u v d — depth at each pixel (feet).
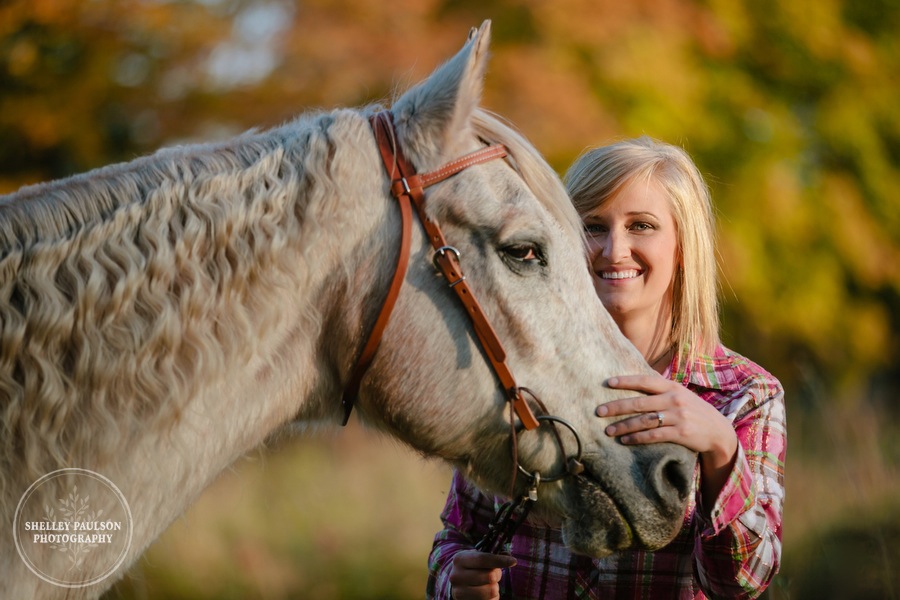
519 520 8.40
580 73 27.91
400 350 8.00
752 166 33.27
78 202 7.26
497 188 8.04
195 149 7.91
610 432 7.93
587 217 9.46
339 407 8.46
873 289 39.78
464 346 7.97
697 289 9.23
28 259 6.98
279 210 7.70
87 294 6.98
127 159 28.91
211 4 26.53
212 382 7.34
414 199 7.98
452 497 9.74
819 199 36.22
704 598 8.63
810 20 35.96
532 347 7.94
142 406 7.11
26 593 6.81
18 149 30.53
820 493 18.49
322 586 20.54
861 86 37.83
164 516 7.33
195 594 19.62
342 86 24.89
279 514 24.00
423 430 8.15
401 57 24.64
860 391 38.37
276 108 25.57
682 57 31.17
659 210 9.20
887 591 14.62
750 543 7.68
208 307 7.34
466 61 7.93
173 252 7.30
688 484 7.89
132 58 27.61
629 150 9.41
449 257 7.89
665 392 7.97
